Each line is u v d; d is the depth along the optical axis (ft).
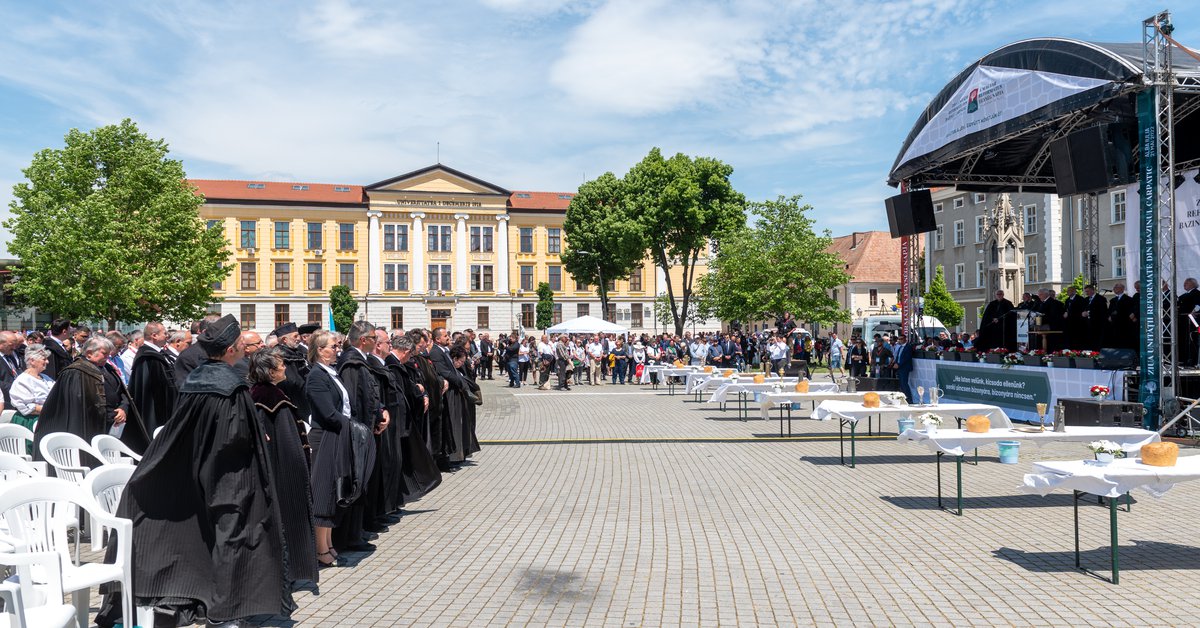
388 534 25.49
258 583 15.87
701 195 165.17
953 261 196.75
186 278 144.87
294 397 26.27
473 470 37.99
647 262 244.42
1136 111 45.39
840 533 25.05
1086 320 57.72
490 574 20.93
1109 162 43.62
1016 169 70.08
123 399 28.30
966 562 21.71
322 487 21.75
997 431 29.40
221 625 16.11
